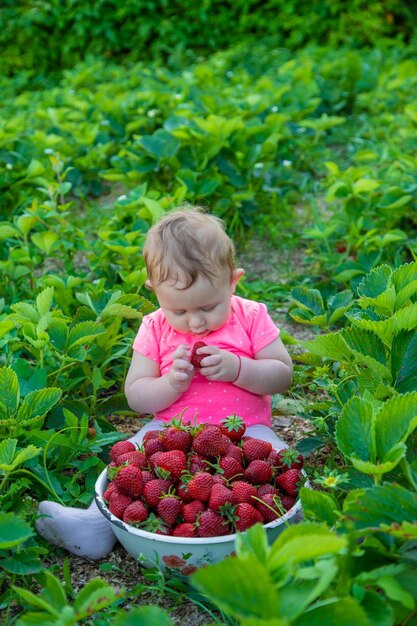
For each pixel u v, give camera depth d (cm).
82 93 741
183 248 256
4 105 834
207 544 217
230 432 250
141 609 178
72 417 273
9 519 207
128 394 281
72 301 372
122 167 545
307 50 990
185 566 222
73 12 1095
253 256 488
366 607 177
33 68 1113
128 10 1094
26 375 289
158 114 659
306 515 211
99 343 318
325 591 185
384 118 690
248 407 279
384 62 916
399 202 438
